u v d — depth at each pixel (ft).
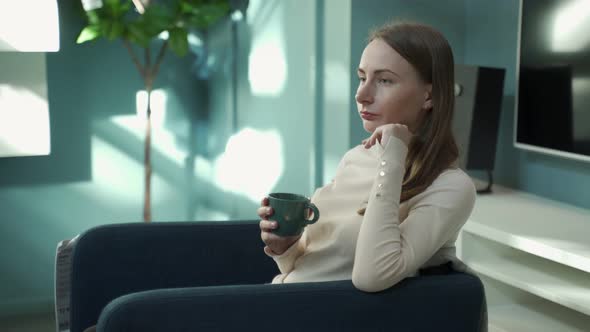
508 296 8.20
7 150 10.25
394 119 4.62
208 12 11.53
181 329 4.16
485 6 9.82
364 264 4.27
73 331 5.69
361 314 4.37
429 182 4.53
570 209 8.36
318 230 4.94
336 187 5.07
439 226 4.40
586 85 7.70
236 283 5.92
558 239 7.02
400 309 4.42
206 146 13.01
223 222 5.90
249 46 11.73
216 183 12.89
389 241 4.27
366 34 9.59
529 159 9.22
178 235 5.79
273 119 11.21
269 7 11.12
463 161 8.89
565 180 8.66
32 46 9.61
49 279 11.87
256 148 11.71
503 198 8.93
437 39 4.60
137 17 12.05
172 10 11.89
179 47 11.35
